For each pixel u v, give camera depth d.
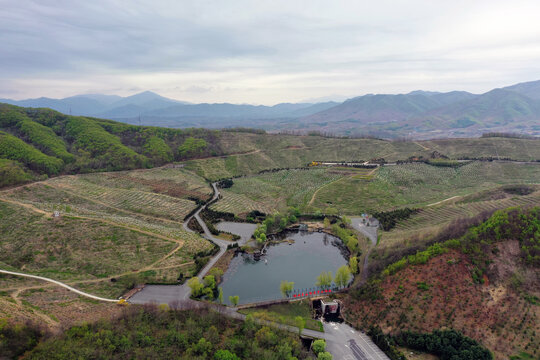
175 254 140.38
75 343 77.69
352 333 98.69
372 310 105.25
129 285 117.25
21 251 126.38
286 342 88.38
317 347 89.31
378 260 133.38
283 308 111.69
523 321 90.81
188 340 87.12
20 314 84.25
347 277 121.69
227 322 100.44
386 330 96.88
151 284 121.00
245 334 93.75
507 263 105.50
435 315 96.69
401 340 92.38
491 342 86.88
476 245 112.38
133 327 88.94
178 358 79.25
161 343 84.38
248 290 123.88
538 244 108.31
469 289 101.50
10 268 116.50
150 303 103.25
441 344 86.88
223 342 89.00
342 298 116.25
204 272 131.75
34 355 71.62
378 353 90.19
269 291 123.19
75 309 96.50
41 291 104.56
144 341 83.56
